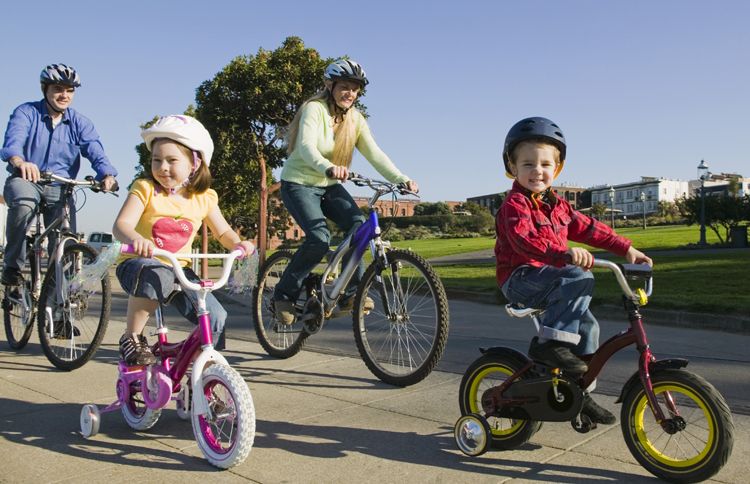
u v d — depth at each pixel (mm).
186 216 3146
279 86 14688
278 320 4586
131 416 3100
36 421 3213
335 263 4328
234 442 2510
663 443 2664
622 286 2523
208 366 2742
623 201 130125
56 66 4969
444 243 42844
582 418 2764
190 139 3025
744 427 3021
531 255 2650
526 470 2543
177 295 2938
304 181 4473
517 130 2875
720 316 6598
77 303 4344
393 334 4332
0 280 5035
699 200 29156
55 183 4957
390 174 4457
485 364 2896
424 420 3229
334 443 2879
